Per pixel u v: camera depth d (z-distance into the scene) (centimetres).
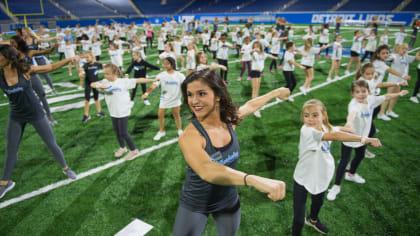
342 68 1103
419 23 1409
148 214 328
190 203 177
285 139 516
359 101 329
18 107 332
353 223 311
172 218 321
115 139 527
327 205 340
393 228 304
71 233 302
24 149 490
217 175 125
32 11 3441
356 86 321
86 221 318
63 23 3127
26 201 353
